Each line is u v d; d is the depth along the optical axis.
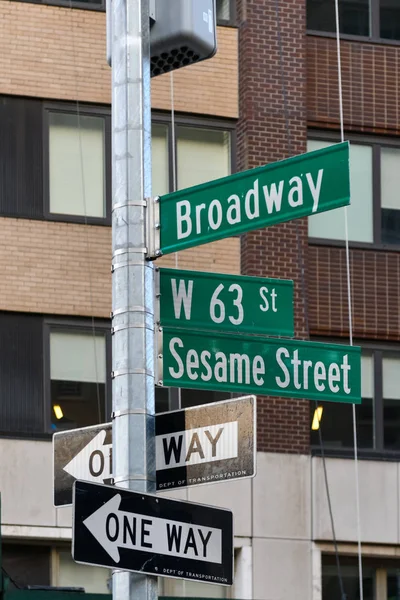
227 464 11.05
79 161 25.73
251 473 10.92
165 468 11.27
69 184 25.61
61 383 24.92
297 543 25.23
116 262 11.24
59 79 25.81
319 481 25.62
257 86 26.70
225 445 11.10
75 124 25.86
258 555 24.94
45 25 25.94
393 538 25.91
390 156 27.84
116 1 11.82
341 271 26.89
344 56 27.80
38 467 24.36
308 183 11.13
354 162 27.59
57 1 26.08
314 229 27.03
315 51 27.66
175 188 26.22
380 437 26.48
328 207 10.98
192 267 25.88
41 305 24.98
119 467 10.77
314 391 11.69
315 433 26.05
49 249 25.23
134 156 11.44
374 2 28.22
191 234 11.34
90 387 25.03
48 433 24.62
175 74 26.64
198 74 26.77
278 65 26.92
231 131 26.80
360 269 27.08
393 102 27.94
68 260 25.30
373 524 25.84
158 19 12.06
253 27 26.92
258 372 11.54
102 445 11.76
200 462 11.16
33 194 25.38
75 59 25.98
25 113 25.62
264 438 25.44
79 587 22.67
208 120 26.70
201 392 25.69
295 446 25.61
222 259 26.09
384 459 26.23
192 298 11.50
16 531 23.94
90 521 10.18
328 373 11.79
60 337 25.06
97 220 25.55
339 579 25.12
